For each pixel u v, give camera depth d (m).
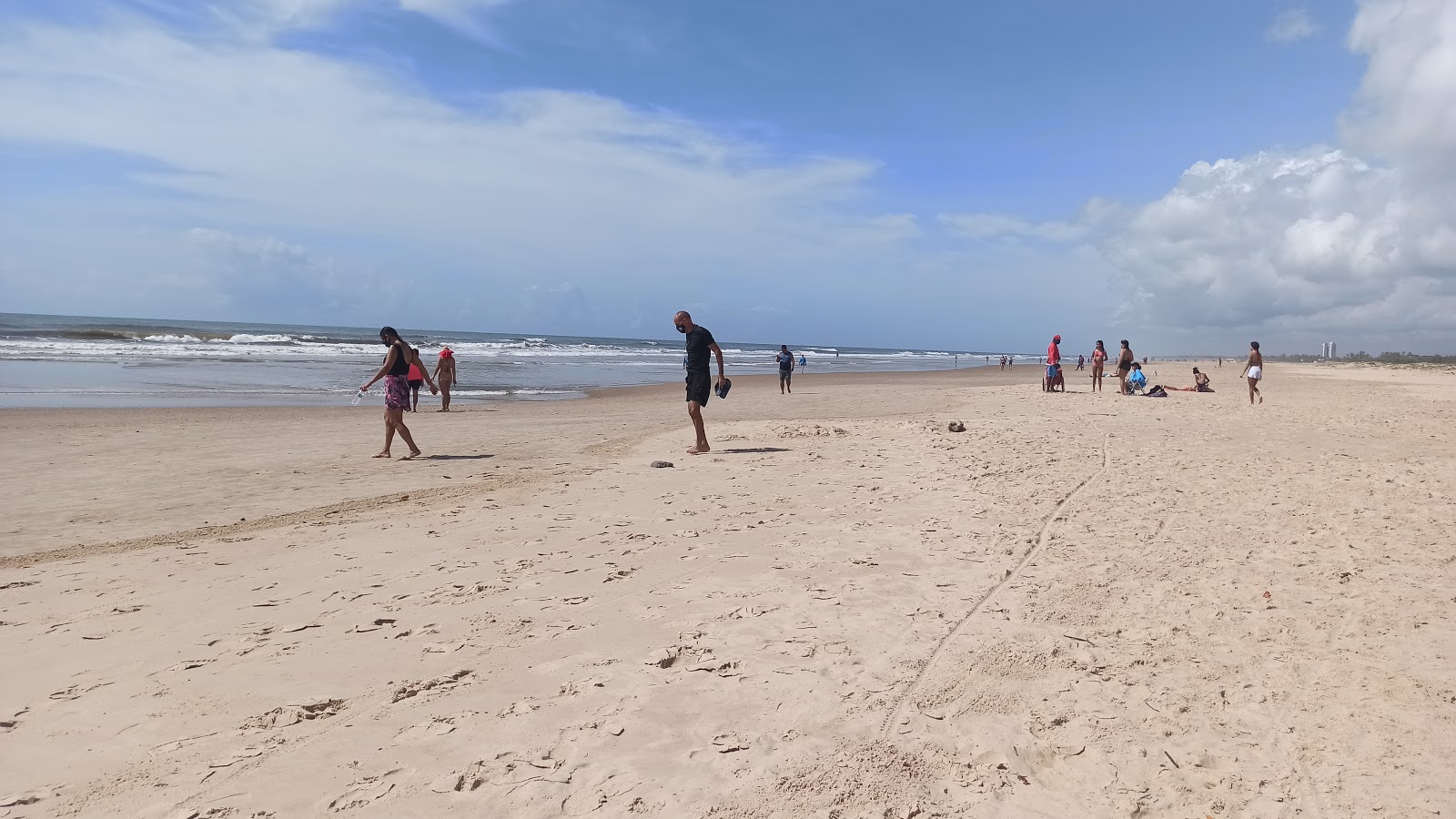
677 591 5.31
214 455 12.34
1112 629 4.57
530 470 10.84
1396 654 4.14
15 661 4.14
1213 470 10.14
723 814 2.79
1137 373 27.47
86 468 10.98
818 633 4.52
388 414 11.96
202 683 3.86
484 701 3.67
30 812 2.79
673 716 3.52
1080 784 3.03
